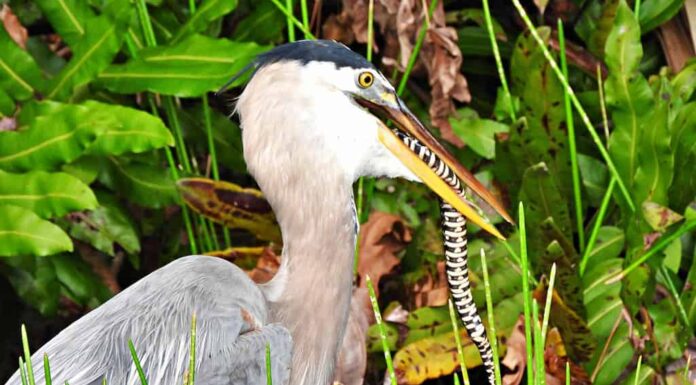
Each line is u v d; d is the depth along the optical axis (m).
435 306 5.72
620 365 5.52
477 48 6.58
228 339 4.14
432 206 6.27
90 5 6.03
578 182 5.67
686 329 5.52
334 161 4.34
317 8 6.42
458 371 6.01
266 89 4.35
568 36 6.72
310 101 4.32
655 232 5.52
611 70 5.66
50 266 5.91
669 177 5.60
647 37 6.52
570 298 5.41
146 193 6.02
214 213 5.74
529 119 5.72
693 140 5.66
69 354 4.08
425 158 4.40
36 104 5.46
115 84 5.76
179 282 4.24
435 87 6.12
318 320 4.46
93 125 5.37
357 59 4.32
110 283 6.29
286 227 4.44
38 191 5.37
